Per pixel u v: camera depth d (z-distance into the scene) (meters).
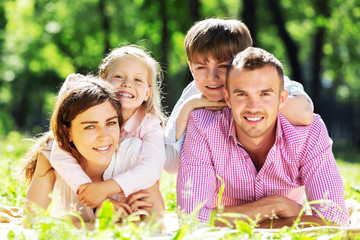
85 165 4.48
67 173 4.31
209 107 4.69
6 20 33.78
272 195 4.30
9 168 7.00
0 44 34.53
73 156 4.41
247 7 23.72
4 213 5.05
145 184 4.42
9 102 41.34
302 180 4.48
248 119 4.14
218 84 4.71
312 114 4.47
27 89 37.31
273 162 4.38
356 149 29.69
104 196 4.27
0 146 14.09
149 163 4.47
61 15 29.31
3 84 38.06
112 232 3.10
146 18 26.23
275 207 4.20
